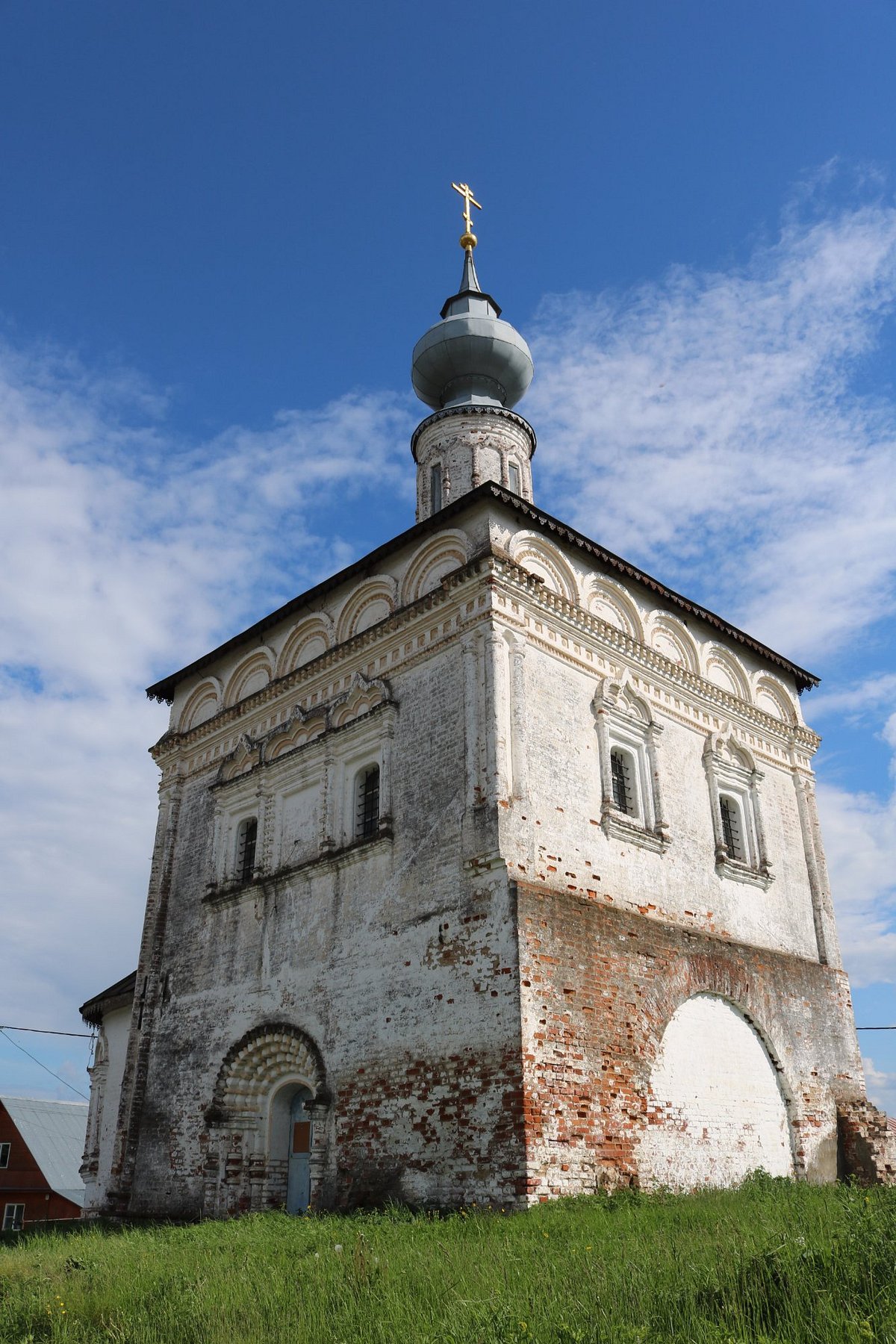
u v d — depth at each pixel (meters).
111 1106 27.67
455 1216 13.82
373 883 19.09
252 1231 14.31
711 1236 9.89
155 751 26.88
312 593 23.64
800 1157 20.41
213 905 23.02
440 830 18.12
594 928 17.70
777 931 22.73
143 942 24.48
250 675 25.42
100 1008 29.12
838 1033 22.94
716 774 22.69
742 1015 20.69
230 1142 20.05
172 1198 20.94
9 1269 12.98
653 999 18.39
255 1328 8.31
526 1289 8.10
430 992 17.17
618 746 20.67
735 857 22.70
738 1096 19.58
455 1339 6.83
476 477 26.31
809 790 25.61
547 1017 16.09
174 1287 9.88
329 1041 18.72
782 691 26.30
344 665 21.92
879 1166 21.14
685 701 22.80
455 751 18.47
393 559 22.09
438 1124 16.19
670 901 20.05
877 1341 6.03
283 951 20.62
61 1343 8.93
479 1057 15.98
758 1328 6.46
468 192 32.56
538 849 17.62
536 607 19.64
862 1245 7.66
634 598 22.62
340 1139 17.73
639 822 20.25
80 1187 38.84
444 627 19.66
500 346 28.50
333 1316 8.27
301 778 21.86
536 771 18.27
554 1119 15.52
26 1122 40.03
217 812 23.98
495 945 16.45
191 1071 21.78
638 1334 6.45
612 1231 11.26
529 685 18.86
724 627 24.52
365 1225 13.62
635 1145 16.77
